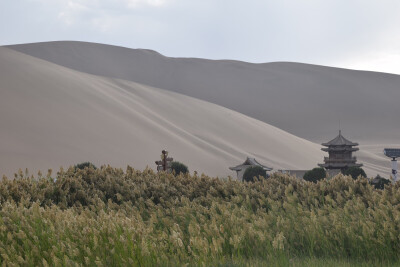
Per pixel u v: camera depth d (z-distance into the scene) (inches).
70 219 1014.4
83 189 1395.2
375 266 995.9
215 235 1037.8
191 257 956.0
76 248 906.7
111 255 917.8
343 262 1008.2
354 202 1247.5
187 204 1250.0
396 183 1327.5
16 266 879.1
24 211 1088.8
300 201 1331.2
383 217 1115.3
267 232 1085.1
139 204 1331.2
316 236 1088.2
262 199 1323.8
